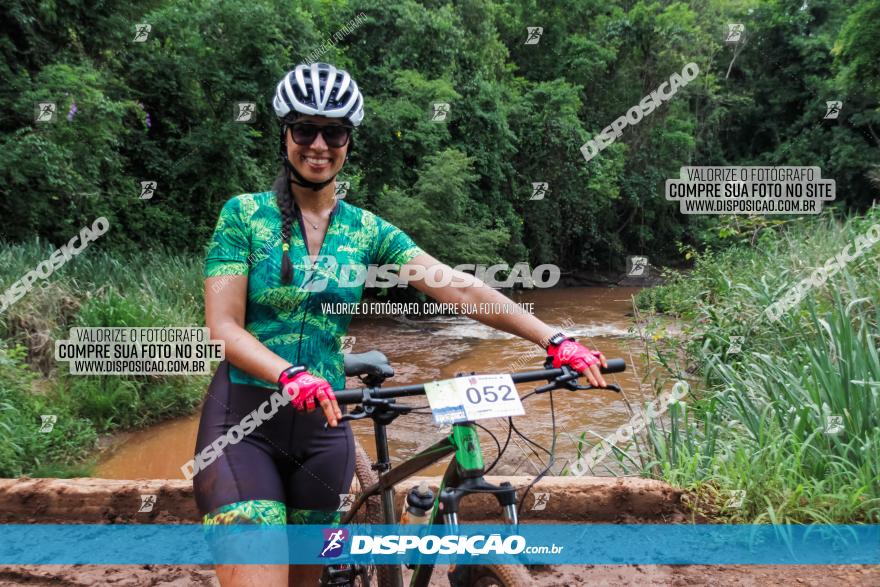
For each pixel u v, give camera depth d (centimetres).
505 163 1792
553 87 2039
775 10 2638
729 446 344
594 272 2312
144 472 446
